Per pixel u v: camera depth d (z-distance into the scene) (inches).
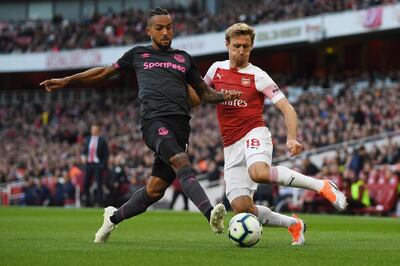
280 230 1263.5
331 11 3841.0
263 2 4815.5
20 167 3855.8
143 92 866.1
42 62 5128.0
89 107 4899.1
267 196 2400.3
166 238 1063.6
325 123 3075.8
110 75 900.6
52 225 1451.8
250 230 829.8
